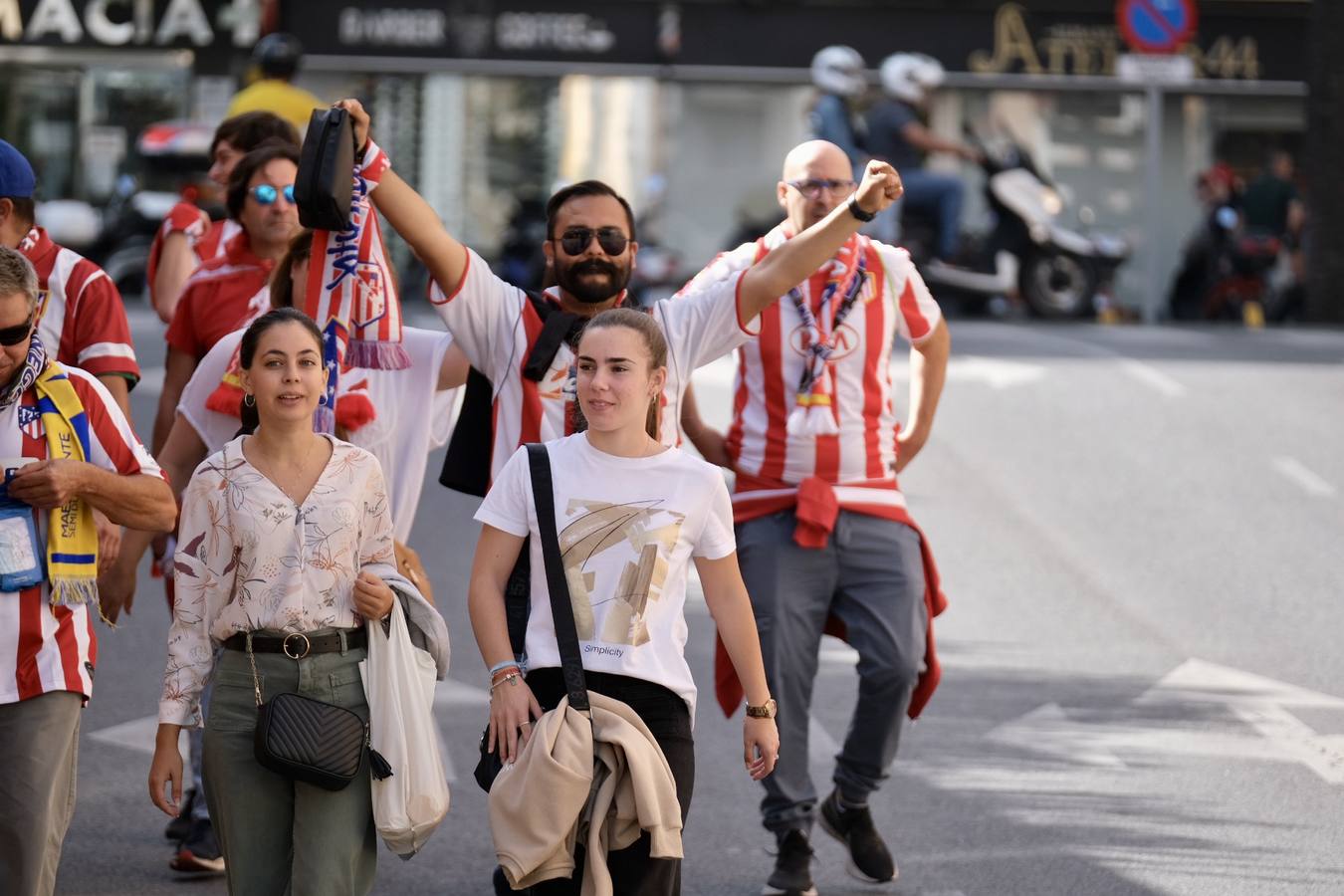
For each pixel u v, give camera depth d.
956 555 31.77
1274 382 44.94
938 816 20.59
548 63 76.62
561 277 16.31
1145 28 65.62
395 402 17.05
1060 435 39.84
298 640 14.32
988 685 25.38
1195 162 79.62
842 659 26.77
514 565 14.23
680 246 82.38
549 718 13.29
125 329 17.05
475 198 83.50
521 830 13.15
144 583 29.39
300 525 14.38
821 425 18.31
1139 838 19.88
